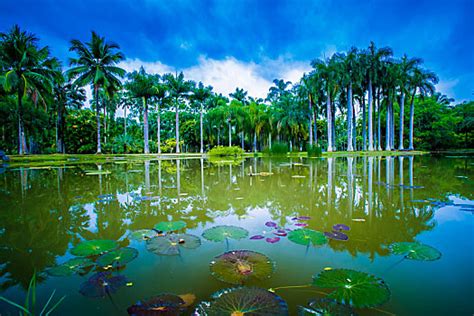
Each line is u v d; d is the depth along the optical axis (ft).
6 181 20.34
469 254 6.40
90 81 63.41
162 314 4.17
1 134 70.79
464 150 88.58
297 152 78.43
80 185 18.26
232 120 94.22
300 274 5.49
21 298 4.82
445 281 5.18
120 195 14.56
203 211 11.03
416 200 12.21
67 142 79.56
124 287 5.08
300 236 7.66
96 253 6.60
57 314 4.29
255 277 5.36
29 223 9.44
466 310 4.22
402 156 52.95
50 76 54.65
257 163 40.63
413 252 6.47
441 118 90.53
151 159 56.95
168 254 6.55
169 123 129.08
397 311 4.22
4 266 6.08
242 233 7.94
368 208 10.94
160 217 10.15
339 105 87.25
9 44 48.78
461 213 9.95
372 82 71.97
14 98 62.49
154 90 75.51
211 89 90.53
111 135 90.48
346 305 4.38
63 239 7.83
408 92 74.13
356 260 6.14
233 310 4.23
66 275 5.61
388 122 74.28
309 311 4.20
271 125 93.76
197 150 132.77
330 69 69.72
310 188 16.15
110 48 63.93
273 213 10.59
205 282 5.24
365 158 46.78
